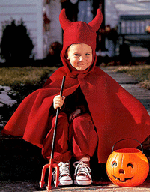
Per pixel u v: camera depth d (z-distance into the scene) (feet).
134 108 9.80
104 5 42.96
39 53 41.55
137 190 8.28
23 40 36.40
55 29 42.96
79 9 43.70
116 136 9.93
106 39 42.39
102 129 9.68
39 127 9.41
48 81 10.27
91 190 8.35
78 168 8.89
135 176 8.45
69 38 9.51
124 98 9.89
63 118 9.18
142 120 9.71
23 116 9.89
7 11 41.11
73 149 8.90
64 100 9.82
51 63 37.91
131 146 9.96
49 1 42.80
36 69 30.50
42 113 9.36
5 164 10.19
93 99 9.61
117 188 8.52
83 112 9.53
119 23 42.60
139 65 35.55
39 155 10.71
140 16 41.96
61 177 8.80
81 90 9.95
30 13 41.24
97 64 36.78
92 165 10.38
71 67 9.97
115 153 8.74
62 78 10.12
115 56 41.34
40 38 41.45
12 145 10.99
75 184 8.89
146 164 8.66
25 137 9.35
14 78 22.68
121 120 9.91
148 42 40.78
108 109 9.84
